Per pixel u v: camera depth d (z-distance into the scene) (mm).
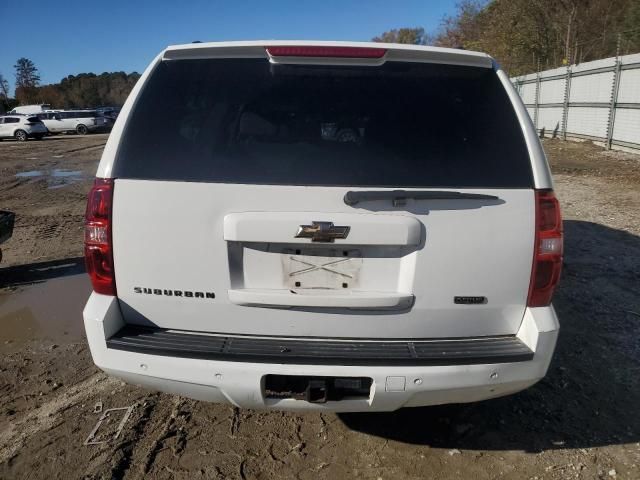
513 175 2289
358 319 2289
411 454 2803
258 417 3127
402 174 2268
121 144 2328
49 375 3670
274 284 2291
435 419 3100
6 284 5594
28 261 6391
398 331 2311
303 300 2250
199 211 2242
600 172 12078
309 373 2205
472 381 2258
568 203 8961
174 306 2332
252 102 2367
